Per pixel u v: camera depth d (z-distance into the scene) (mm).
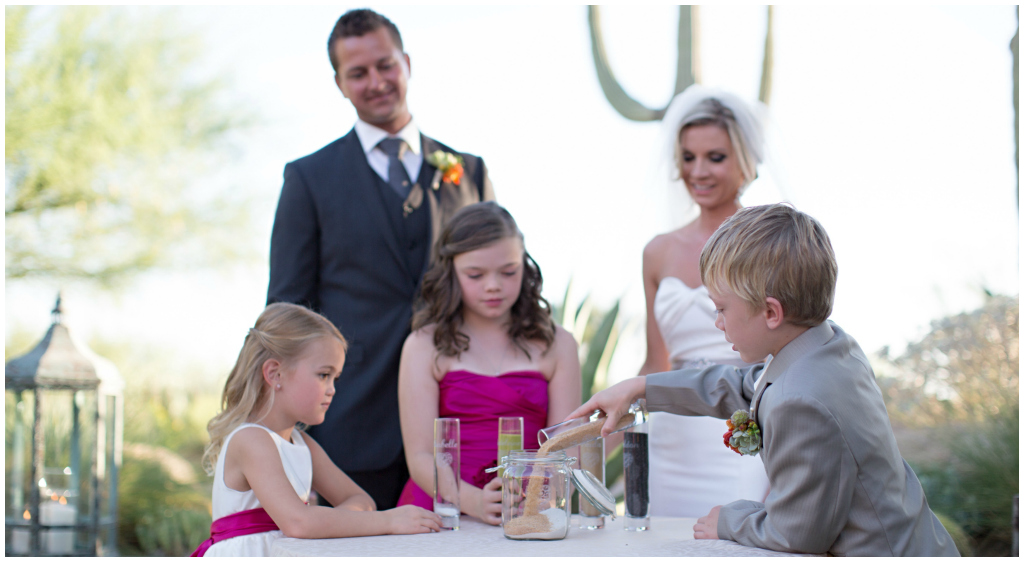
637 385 1552
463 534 1480
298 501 1582
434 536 1458
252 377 1828
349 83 2473
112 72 7523
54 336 4414
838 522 1209
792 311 1283
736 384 1507
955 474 4781
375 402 2324
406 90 2561
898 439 5234
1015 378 4855
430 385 2035
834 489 1200
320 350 1852
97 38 7496
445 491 1554
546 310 2162
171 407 7824
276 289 2375
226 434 1793
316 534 1513
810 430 1202
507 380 2018
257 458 1682
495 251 2000
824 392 1222
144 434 6988
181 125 7949
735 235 1328
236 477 1724
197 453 7414
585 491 1466
